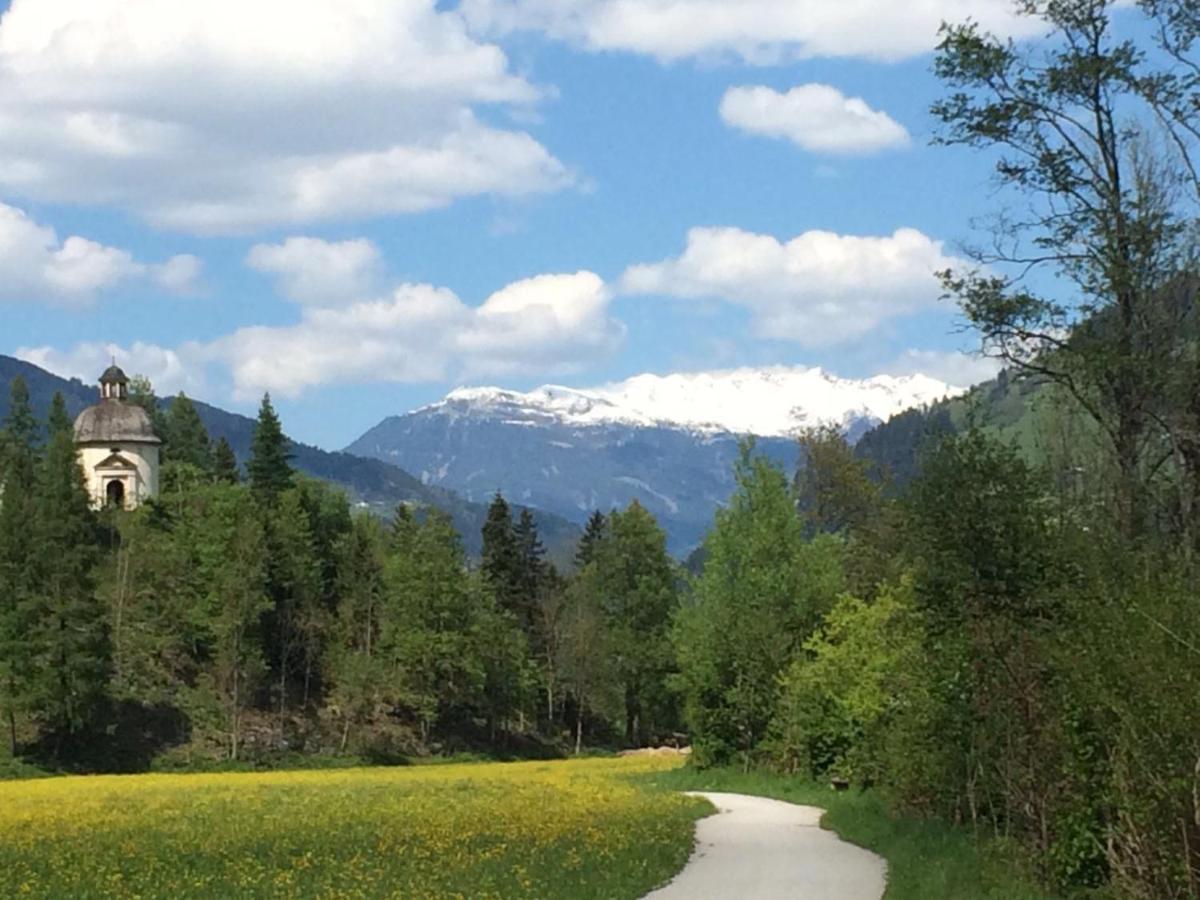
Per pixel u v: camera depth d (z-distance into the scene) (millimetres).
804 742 50781
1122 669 14789
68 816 36969
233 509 103938
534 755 107625
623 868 22844
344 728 97375
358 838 29156
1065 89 25797
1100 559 18562
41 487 106188
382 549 120312
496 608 113875
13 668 81562
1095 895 16812
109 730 86875
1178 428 25000
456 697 106062
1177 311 25484
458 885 21016
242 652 94125
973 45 26094
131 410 123938
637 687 110062
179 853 27109
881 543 51875
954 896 18219
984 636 21172
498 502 121625
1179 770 14117
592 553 132750
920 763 28250
